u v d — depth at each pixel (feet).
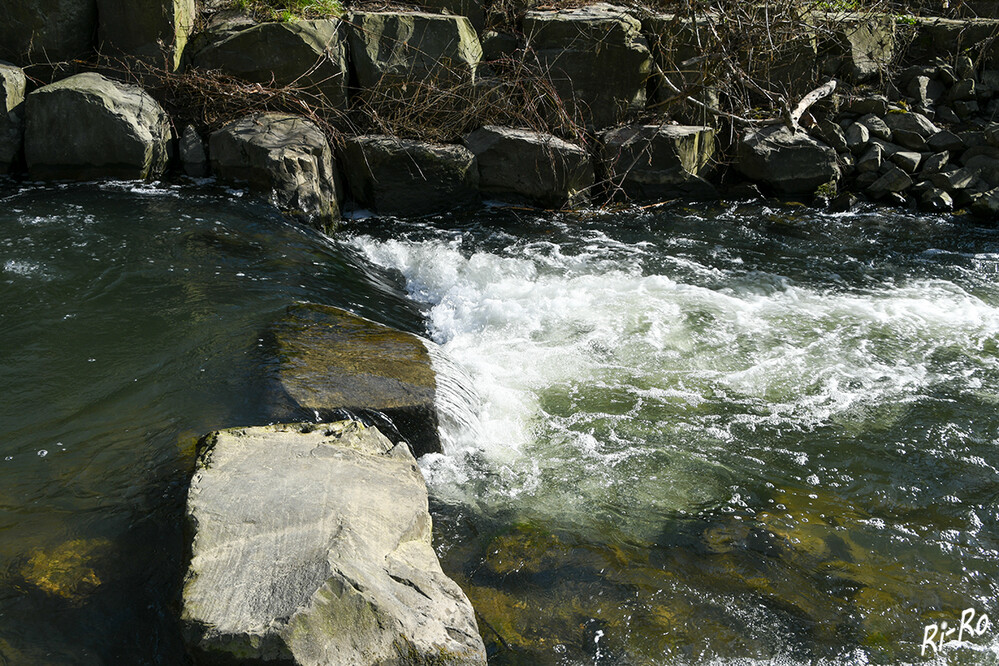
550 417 15.11
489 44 27.96
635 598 11.00
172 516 11.02
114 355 14.80
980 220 26.13
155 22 24.82
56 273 17.53
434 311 19.57
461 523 12.21
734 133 27.84
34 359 14.56
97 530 10.81
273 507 10.39
